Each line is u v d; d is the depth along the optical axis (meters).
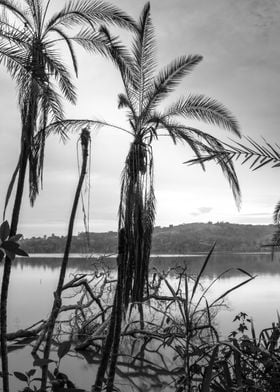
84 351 15.45
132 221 8.05
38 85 6.85
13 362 14.24
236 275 63.47
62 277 7.51
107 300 20.39
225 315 23.36
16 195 7.21
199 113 10.41
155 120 8.97
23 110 7.31
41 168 7.96
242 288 45.31
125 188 8.27
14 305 29.19
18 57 6.76
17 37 7.21
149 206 8.37
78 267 63.94
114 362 7.27
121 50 9.27
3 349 6.75
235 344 5.75
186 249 87.19
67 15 8.42
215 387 5.70
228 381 5.46
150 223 8.32
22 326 21.05
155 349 15.94
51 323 7.00
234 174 9.47
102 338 15.05
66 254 7.70
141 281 8.11
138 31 9.58
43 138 8.00
